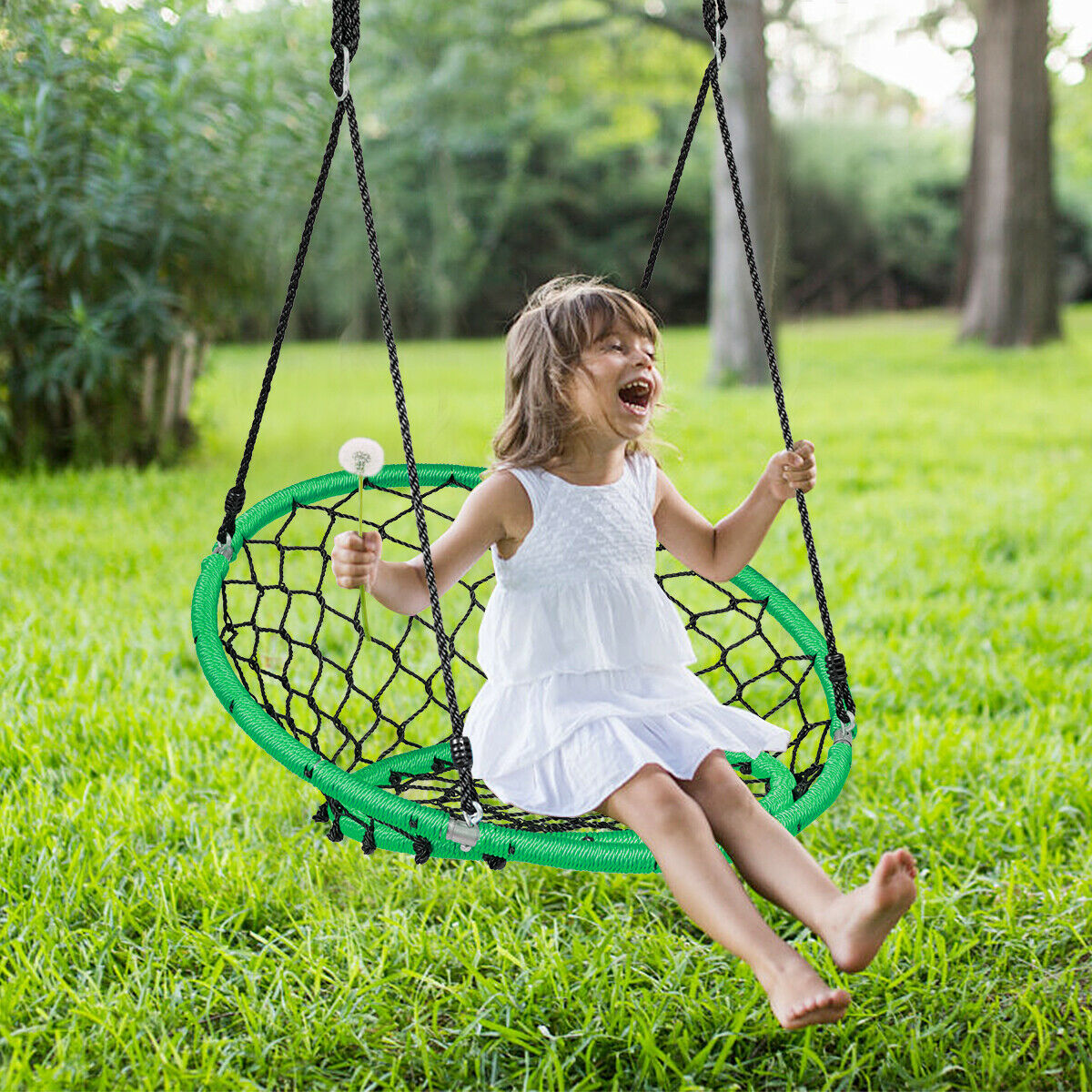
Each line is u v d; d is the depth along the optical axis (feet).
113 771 10.86
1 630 14.15
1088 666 13.83
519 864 9.69
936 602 16.14
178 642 14.24
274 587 8.97
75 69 22.85
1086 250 96.53
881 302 99.35
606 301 8.23
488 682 8.36
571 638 8.00
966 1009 7.76
